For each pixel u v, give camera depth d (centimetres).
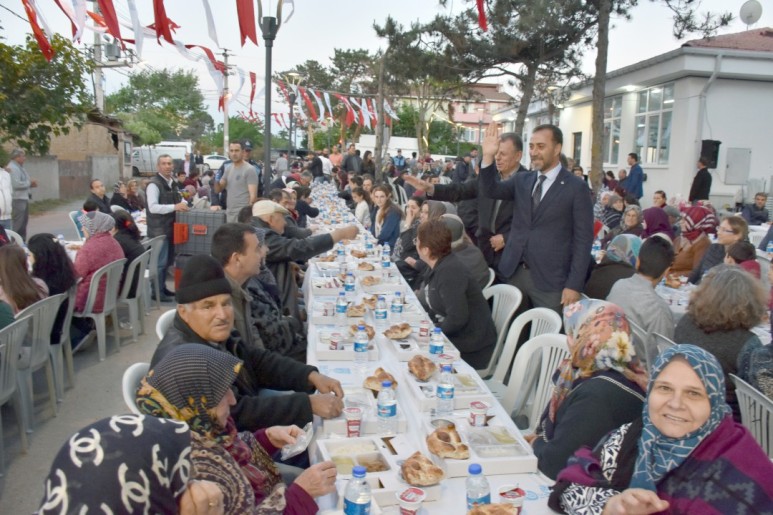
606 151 1934
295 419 240
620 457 179
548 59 1577
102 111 2480
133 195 1155
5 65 1308
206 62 728
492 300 492
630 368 214
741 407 280
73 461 105
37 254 439
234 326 317
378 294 461
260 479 204
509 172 481
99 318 525
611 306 222
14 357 345
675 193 1552
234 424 223
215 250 317
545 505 190
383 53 1925
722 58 1424
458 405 257
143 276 620
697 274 598
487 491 180
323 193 1612
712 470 159
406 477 189
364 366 307
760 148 1513
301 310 533
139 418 116
